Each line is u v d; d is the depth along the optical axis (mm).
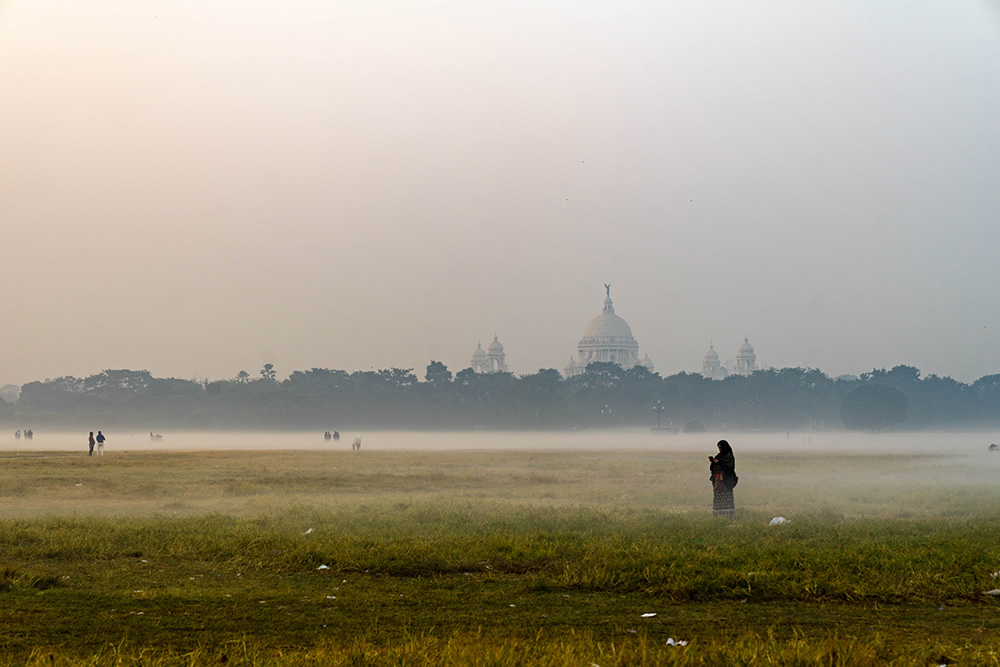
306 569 20781
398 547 22234
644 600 17641
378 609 16812
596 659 13102
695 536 24766
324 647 13680
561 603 17344
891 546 22438
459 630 15148
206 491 46188
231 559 21844
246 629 15266
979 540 23844
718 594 17891
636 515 31078
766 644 13562
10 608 16609
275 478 56625
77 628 15250
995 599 17500
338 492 46219
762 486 51000
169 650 13711
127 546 23531
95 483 51000
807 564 19734
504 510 32906
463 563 20891
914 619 16016
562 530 26547
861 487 49906
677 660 12828
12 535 24734
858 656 12781
